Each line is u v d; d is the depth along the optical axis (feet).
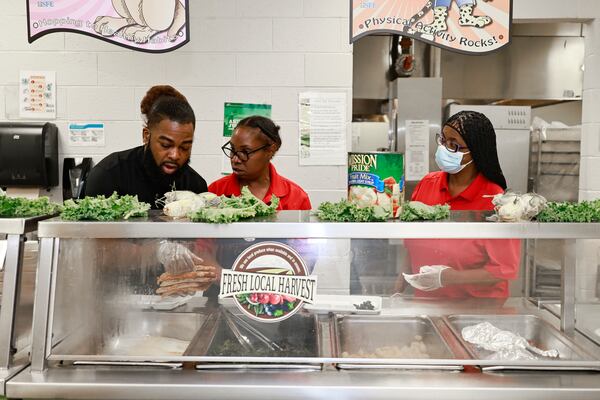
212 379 4.12
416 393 3.97
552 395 3.98
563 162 11.75
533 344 4.73
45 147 9.80
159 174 6.59
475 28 5.95
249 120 6.81
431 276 4.58
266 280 4.48
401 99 11.28
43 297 4.33
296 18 10.14
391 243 4.52
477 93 14.02
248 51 10.18
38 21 6.63
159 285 4.50
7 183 9.74
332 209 4.59
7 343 4.31
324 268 4.48
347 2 10.11
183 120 6.11
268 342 4.45
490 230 4.35
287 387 3.99
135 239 4.47
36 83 10.09
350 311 4.52
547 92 14.01
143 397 4.02
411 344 4.52
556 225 4.37
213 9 10.10
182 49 10.14
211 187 7.36
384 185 4.41
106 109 10.19
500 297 4.71
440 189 7.13
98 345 4.45
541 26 13.75
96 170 6.79
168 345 4.47
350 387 3.98
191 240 4.47
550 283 4.77
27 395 4.04
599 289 4.73
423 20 5.92
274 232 4.37
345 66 10.21
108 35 6.66
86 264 4.46
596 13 10.05
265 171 7.16
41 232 4.35
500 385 4.03
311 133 10.31
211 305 4.51
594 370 4.29
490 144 6.63
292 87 10.25
